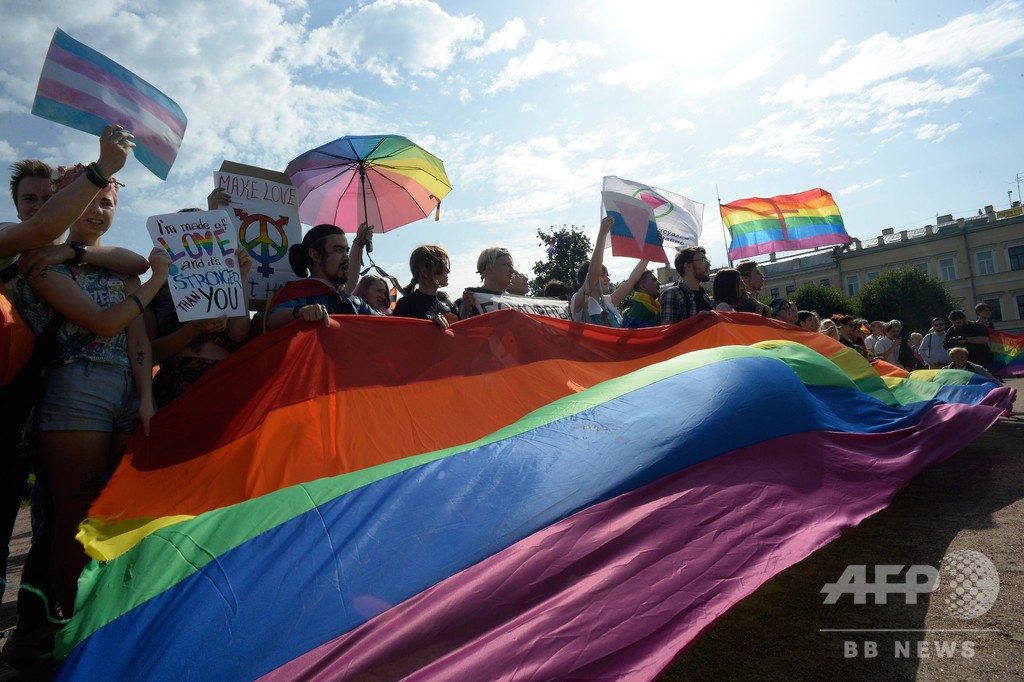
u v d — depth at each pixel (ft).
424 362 10.99
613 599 6.28
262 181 12.45
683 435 9.14
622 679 5.56
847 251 181.06
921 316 143.02
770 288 195.83
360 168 15.69
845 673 7.02
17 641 8.20
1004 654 7.12
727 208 26.73
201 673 5.42
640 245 15.80
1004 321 159.43
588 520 7.34
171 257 8.95
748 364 11.33
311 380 9.74
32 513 9.50
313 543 6.76
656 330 14.88
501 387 11.43
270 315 11.02
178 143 9.46
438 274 13.60
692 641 6.01
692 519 7.72
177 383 10.01
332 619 5.94
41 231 7.41
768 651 7.69
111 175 7.80
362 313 12.05
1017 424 21.24
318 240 11.56
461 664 5.49
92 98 8.39
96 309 8.06
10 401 7.47
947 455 12.30
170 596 6.15
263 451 8.80
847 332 26.84
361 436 9.41
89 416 8.27
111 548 7.07
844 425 12.05
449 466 8.30
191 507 8.13
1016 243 157.28
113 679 5.43
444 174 16.79
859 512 9.09
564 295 18.92
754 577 7.04
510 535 7.06
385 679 5.38
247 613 5.93
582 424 9.59
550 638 5.77
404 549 6.76
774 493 8.71
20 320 7.32
